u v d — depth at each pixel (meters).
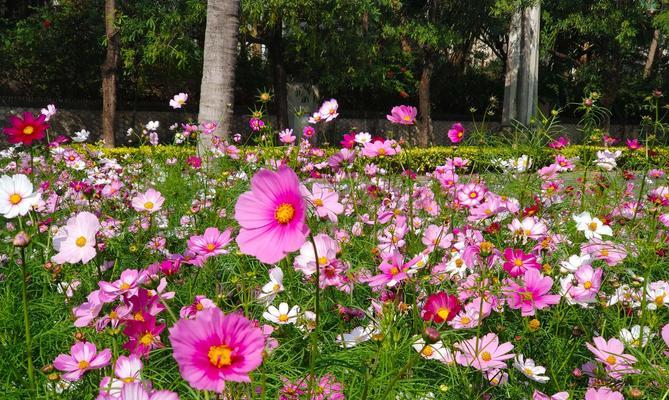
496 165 3.84
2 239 3.02
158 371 1.82
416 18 15.34
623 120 21.28
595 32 16.89
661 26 17.14
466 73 21.77
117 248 2.76
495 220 2.88
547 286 1.85
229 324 1.00
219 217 3.36
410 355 1.80
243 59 17.02
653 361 1.82
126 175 5.11
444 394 1.71
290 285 2.33
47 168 4.72
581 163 3.84
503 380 1.81
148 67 14.75
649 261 2.20
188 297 2.30
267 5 11.62
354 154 3.41
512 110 16.59
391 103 18.80
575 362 2.07
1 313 2.18
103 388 1.38
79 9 15.07
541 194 3.43
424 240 2.54
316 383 1.63
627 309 2.20
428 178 4.20
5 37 15.05
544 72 20.67
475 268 2.28
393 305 1.88
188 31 13.10
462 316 1.88
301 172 4.38
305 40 12.73
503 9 14.81
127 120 15.51
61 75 15.30
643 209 3.21
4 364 1.91
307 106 15.42
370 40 14.05
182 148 5.54
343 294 2.40
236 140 6.57
